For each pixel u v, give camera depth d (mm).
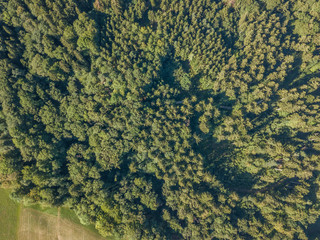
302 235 64250
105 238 60219
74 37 60531
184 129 65812
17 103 58125
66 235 59969
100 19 65312
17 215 59562
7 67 56781
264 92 69375
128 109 63500
